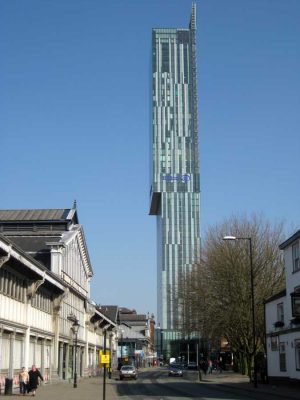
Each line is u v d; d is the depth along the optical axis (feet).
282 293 135.13
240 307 176.04
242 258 181.47
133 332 419.54
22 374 108.58
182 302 197.98
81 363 201.98
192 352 489.67
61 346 163.32
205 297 184.24
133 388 137.28
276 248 185.57
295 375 123.34
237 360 237.86
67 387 137.28
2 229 194.80
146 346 502.79
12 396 101.14
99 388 135.44
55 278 143.54
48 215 201.26
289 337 128.06
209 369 253.65
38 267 123.85
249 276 179.11
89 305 209.56
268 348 147.54
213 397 101.09
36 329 131.44
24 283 123.13
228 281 179.73
